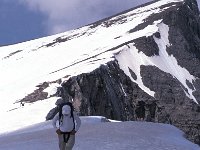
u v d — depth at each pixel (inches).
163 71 4389.8
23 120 1563.7
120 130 753.6
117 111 3284.9
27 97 2655.0
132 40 4763.8
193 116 3961.6
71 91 2859.3
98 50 4911.4
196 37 5826.8
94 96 3019.2
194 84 4682.6
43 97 2573.8
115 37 5521.7
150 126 817.5
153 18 5634.8
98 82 3115.2
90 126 860.0
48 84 2908.5
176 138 718.5
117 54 4264.3
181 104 4072.3
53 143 641.6
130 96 3796.8
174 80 4340.6
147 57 4503.0
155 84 4138.8
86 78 3014.3
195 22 5944.9
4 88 3826.3
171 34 5226.4
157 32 5029.5
